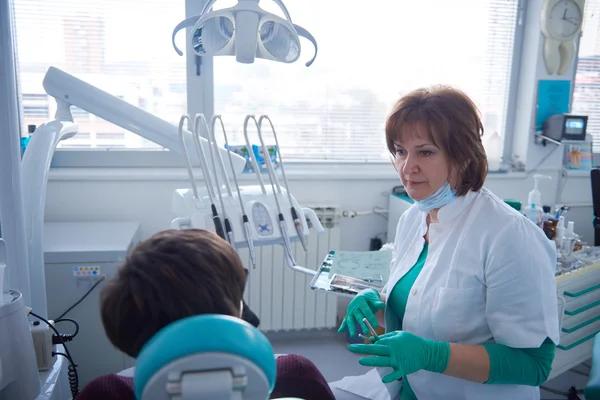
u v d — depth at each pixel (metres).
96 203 2.48
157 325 0.58
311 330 2.87
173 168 2.59
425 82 2.78
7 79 1.09
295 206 1.47
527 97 2.87
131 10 2.42
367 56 2.69
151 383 0.39
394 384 1.33
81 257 1.90
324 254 2.63
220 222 1.34
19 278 1.18
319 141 2.76
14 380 1.00
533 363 1.05
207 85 2.56
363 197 2.77
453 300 1.10
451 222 1.16
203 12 1.32
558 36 2.74
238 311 0.62
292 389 0.71
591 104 3.07
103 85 2.48
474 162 1.08
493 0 2.78
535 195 2.15
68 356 1.26
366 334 1.19
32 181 1.32
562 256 1.96
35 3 2.34
